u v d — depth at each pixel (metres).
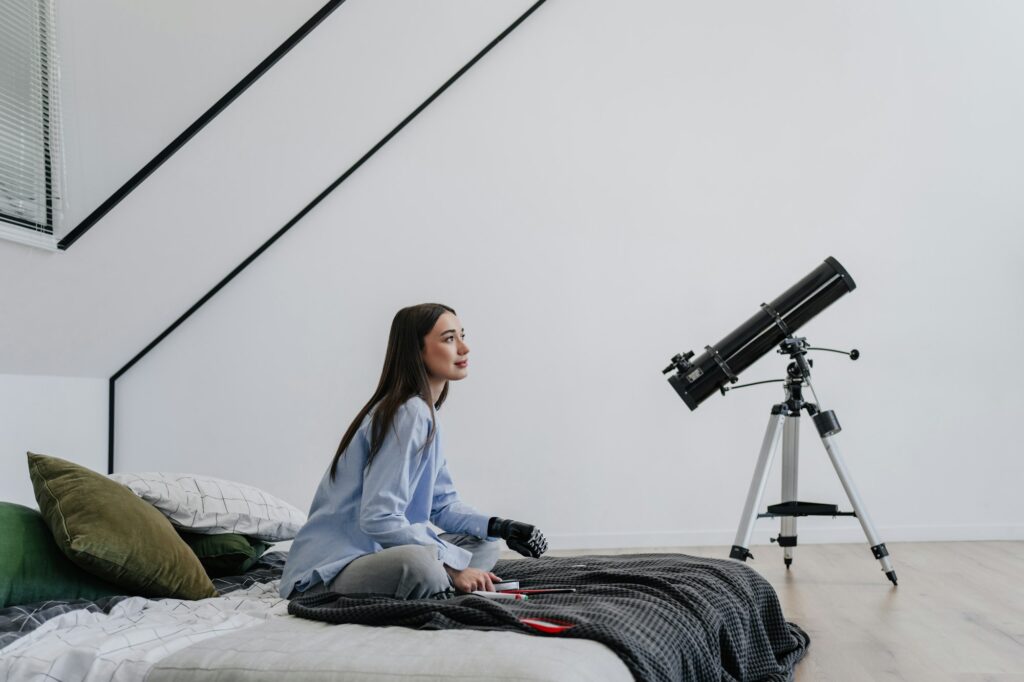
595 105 4.25
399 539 1.74
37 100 2.44
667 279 4.17
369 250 4.26
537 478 4.16
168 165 3.01
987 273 4.08
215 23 2.70
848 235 4.13
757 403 4.10
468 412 4.19
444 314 1.93
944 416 4.06
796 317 3.33
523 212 4.23
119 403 4.22
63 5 2.35
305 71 3.23
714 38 4.23
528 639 1.33
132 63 2.60
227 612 1.78
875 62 4.17
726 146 4.20
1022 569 3.28
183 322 4.25
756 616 1.88
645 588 1.70
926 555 3.64
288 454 4.23
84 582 1.86
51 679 1.38
